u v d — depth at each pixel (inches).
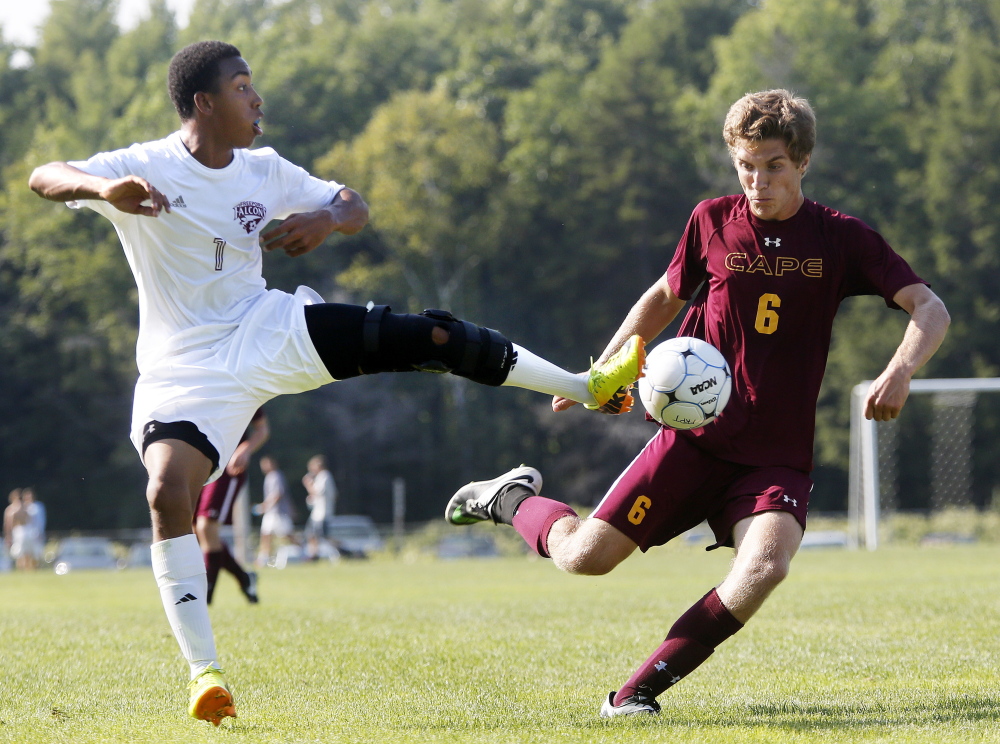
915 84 7775.6
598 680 690.2
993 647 792.9
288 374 587.8
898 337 6171.3
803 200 594.9
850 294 597.9
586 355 7436.0
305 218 607.8
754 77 7263.8
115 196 539.8
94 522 6919.3
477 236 7303.2
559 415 6717.5
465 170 7249.0
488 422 7047.2
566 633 930.1
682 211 7450.8
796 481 577.0
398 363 597.0
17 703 615.2
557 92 7800.2
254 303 602.9
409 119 7273.6
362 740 503.5
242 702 617.9
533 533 633.6
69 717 572.4
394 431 6889.8
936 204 6643.7
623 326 654.5
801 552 2568.9
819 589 1333.7
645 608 1147.3
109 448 7106.3
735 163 584.7
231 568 1301.7
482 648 834.8
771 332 589.6
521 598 1339.8
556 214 7514.8
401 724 547.8
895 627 922.7
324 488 3171.8
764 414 587.5
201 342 586.2
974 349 6382.9
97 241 7495.1
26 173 7500.0
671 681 568.1
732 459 589.6
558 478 6766.7
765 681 674.8
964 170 6648.6
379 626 996.6
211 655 546.3
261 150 629.6
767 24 7529.5
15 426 7022.6
